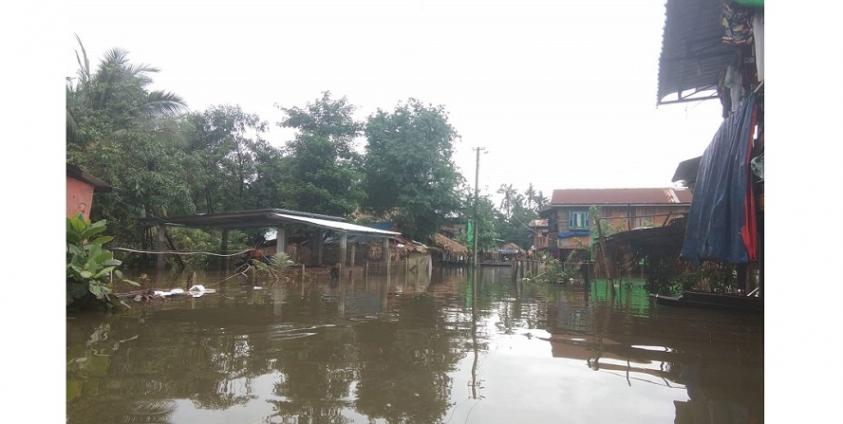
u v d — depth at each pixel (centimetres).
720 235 836
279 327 688
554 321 812
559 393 415
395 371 471
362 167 2922
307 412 360
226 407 366
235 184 2508
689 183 1639
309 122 2553
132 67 1898
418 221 3075
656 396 411
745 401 400
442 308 964
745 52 923
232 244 2297
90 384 411
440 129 2992
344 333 655
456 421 349
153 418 342
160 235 1803
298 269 1692
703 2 843
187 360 494
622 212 2803
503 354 553
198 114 2419
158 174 1616
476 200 2973
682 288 1331
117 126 1659
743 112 797
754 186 796
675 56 1013
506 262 4109
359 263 2416
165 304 906
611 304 1083
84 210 1142
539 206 5394
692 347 605
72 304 766
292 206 2339
